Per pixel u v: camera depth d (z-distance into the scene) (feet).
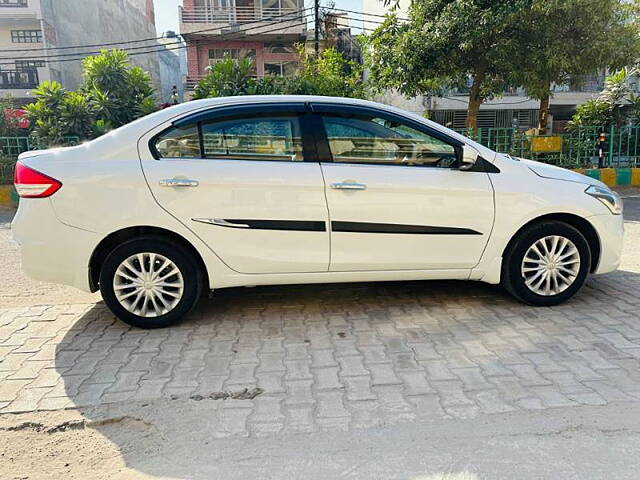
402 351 11.14
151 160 11.93
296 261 12.37
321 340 11.82
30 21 82.02
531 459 7.53
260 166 12.13
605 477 7.13
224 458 7.72
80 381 10.11
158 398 9.41
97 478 7.41
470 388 9.52
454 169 12.76
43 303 15.10
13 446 8.17
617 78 47.11
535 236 13.10
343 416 8.71
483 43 37.60
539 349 11.07
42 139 40.45
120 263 12.13
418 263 12.82
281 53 82.94
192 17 79.10
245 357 11.02
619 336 11.63
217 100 12.45
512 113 81.82
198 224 11.95
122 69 47.09
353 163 12.47
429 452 7.73
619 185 40.27
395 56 39.93
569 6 33.94
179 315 12.53
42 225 11.66
